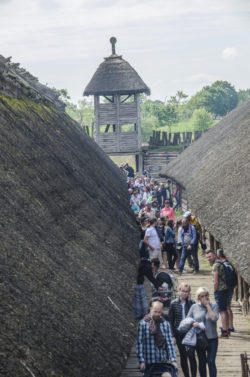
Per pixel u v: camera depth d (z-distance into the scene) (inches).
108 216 605.3
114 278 401.7
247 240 527.5
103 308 321.1
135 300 636.1
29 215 347.9
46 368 209.2
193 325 439.2
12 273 255.6
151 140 2231.8
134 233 676.7
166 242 888.3
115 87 2130.9
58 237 368.2
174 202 1941.4
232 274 584.4
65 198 476.1
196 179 1037.8
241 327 618.8
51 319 248.8
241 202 637.3
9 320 216.7
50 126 700.0
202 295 443.8
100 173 877.2
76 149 798.5
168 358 398.9
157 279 659.4
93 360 252.4
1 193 329.7
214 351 443.5
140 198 1338.6
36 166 459.8
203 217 724.7
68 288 300.4
